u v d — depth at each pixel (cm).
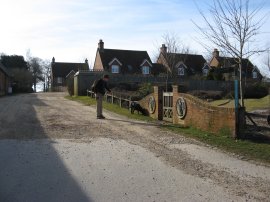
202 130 1370
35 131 1319
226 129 1254
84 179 778
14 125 1449
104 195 687
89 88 3750
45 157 949
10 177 782
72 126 1452
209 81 4272
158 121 1661
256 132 1305
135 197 681
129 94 2419
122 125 1512
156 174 826
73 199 664
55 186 731
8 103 2659
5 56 8531
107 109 2186
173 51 4659
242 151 1051
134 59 6456
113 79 4000
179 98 1544
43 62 9725
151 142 1171
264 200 676
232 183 772
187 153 1031
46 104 2595
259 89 3656
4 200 654
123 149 1062
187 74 6481
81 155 978
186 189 729
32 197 670
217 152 1045
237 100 1221
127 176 806
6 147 1054
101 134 1291
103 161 924
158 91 1722
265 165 916
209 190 726
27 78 7662
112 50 6488
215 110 1301
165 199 674
